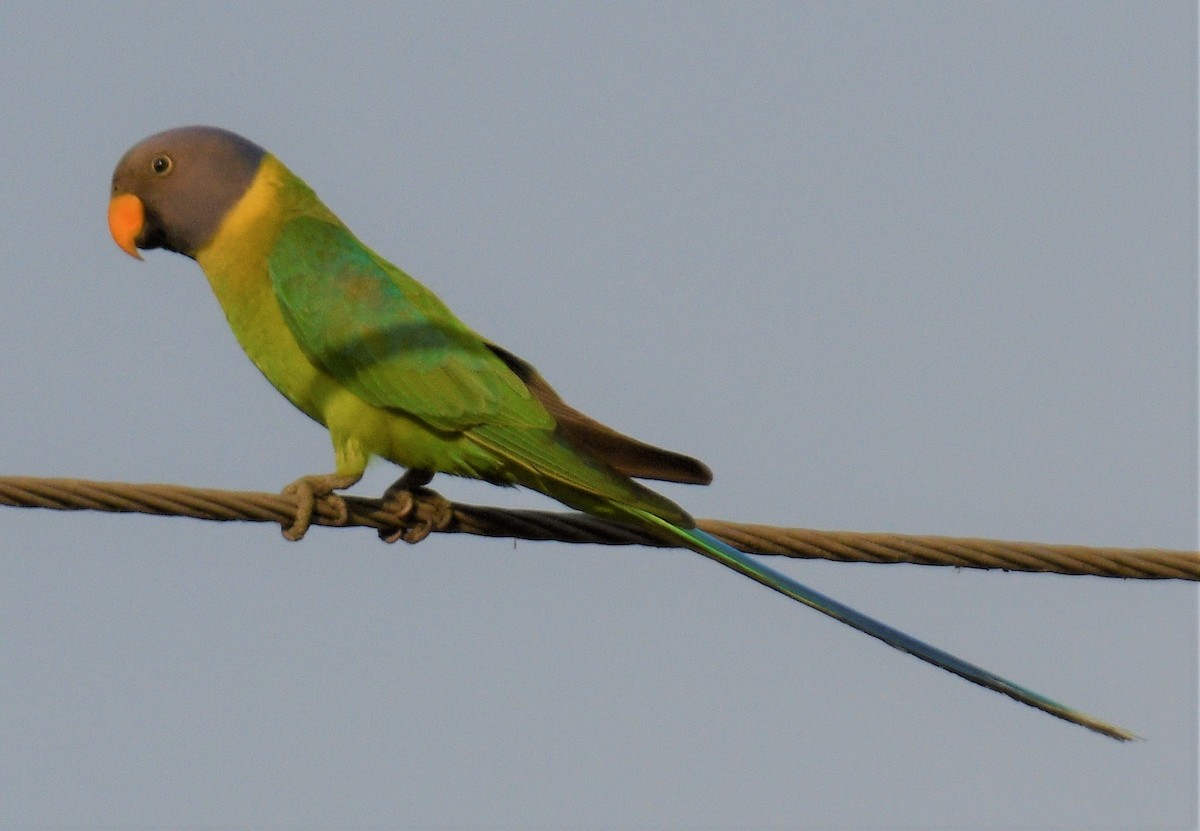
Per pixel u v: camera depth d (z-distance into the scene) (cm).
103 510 1060
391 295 1229
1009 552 1090
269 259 1257
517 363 1241
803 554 1105
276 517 1130
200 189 1277
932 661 1075
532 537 1175
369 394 1200
